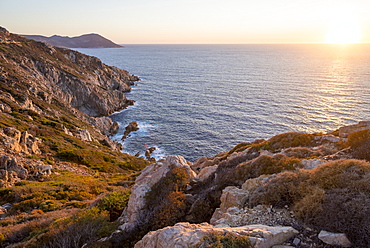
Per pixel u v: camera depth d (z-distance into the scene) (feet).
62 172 131.03
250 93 409.08
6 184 98.07
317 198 34.60
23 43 420.77
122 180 124.77
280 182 42.57
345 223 29.78
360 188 34.14
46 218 66.49
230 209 41.75
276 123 276.62
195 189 62.54
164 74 634.02
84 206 77.92
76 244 50.49
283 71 639.35
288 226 33.06
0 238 56.54
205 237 29.71
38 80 320.70
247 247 28.22
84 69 458.09
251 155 76.89
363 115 287.28
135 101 393.29
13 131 136.36
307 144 82.23
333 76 546.26
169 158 73.10
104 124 289.74
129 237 48.34
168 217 49.73
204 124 285.23
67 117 264.31
